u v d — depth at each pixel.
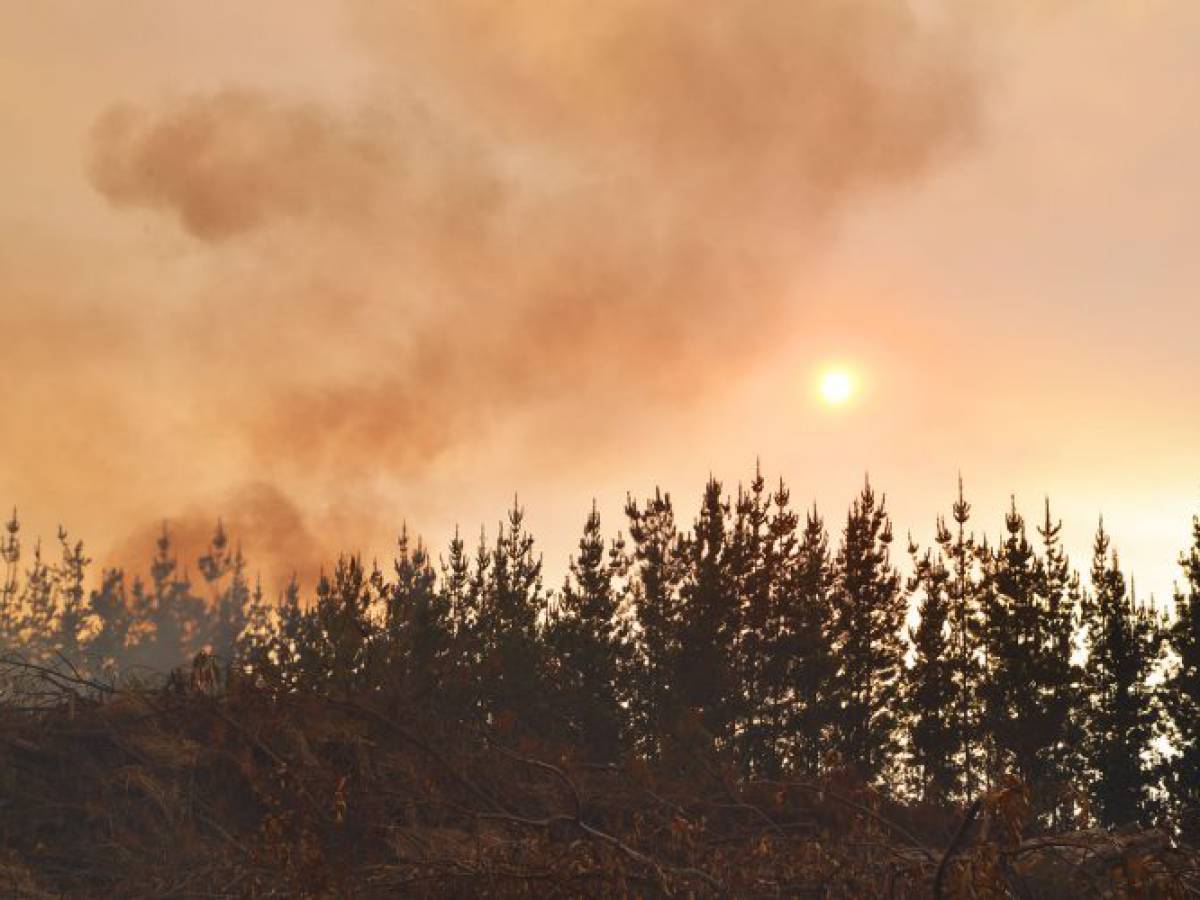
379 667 14.77
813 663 25.31
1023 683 23.69
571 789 11.53
